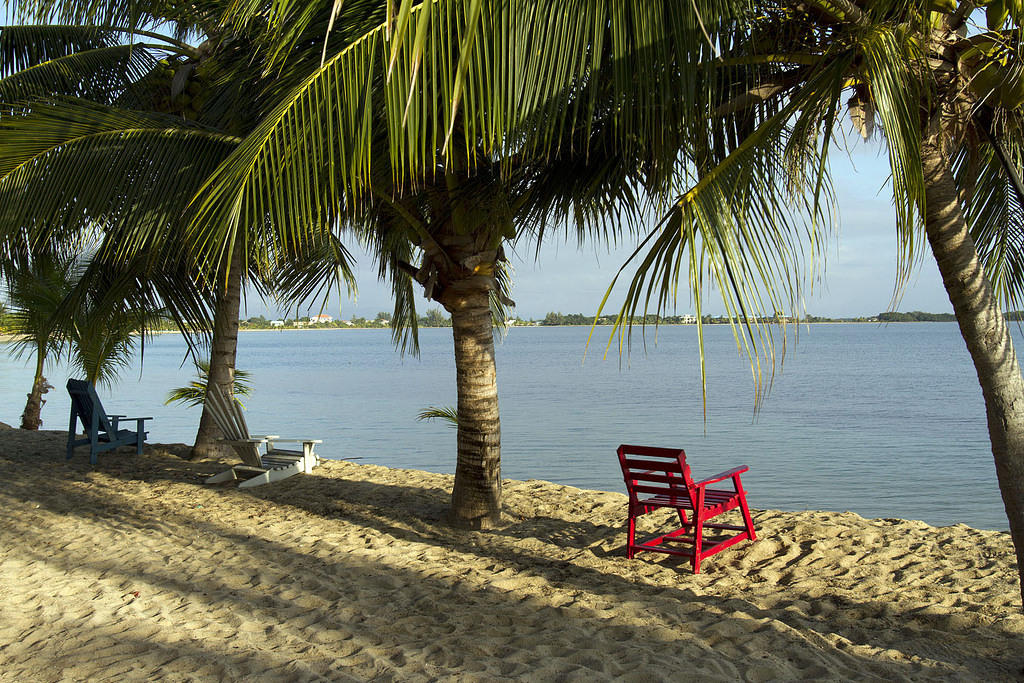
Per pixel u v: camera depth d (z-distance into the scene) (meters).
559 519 6.79
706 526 6.04
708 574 5.23
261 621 4.51
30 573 5.46
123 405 26.72
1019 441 3.75
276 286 9.80
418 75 3.21
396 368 58.34
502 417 22.94
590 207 6.25
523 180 6.18
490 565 5.57
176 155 6.01
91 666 3.83
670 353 83.31
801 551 5.62
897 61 3.29
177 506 7.50
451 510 6.68
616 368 54.72
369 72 3.31
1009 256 5.24
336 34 5.09
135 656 3.95
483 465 6.56
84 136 5.77
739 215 3.23
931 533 5.91
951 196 3.79
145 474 9.13
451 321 6.64
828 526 6.19
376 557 5.78
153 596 4.96
